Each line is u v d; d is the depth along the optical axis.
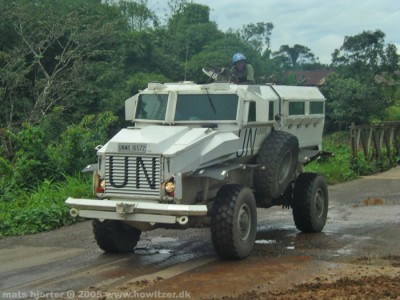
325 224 10.88
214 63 27.81
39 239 9.96
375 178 19.42
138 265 7.89
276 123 9.37
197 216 7.82
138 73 25.27
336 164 19.38
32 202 12.16
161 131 8.08
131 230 8.67
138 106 8.99
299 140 10.31
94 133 15.24
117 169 7.72
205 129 8.20
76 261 8.19
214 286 6.76
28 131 14.12
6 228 10.63
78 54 22.61
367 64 36.75
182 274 7.35
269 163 8.80
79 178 13.47
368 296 6.21
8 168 13.84
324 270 7.39
